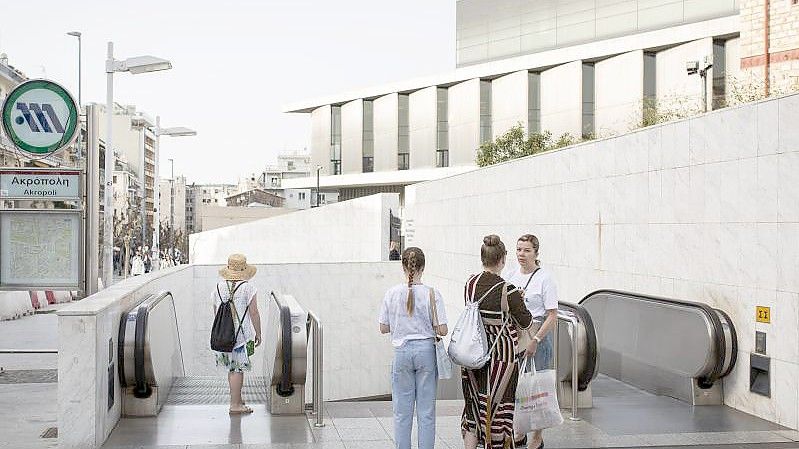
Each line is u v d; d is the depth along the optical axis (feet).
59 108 34.47
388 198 126.52
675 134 37.63
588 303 41.96
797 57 69.97
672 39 147.64
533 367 25.00
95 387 25.44
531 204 58.75
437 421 30.42
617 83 158.61
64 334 25.23
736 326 32.42
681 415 31.19
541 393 24.97
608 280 45.34
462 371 24.04
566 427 29.22
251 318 31.17
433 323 23.85
